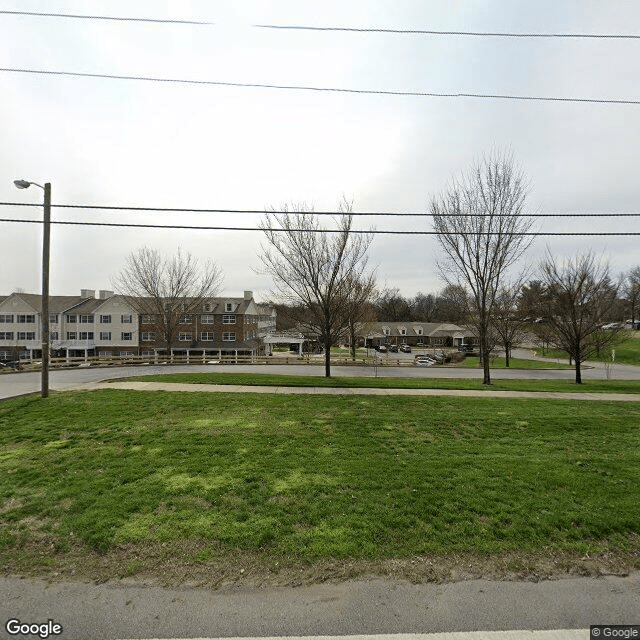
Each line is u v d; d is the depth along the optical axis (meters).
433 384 15.10
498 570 3.55
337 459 6.22
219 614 3.02
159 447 6.75
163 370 22.89
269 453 6.48
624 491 5.12
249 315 50.19
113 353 46.97
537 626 2.94
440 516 4.42
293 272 16.39
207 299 35.91
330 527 4.18
